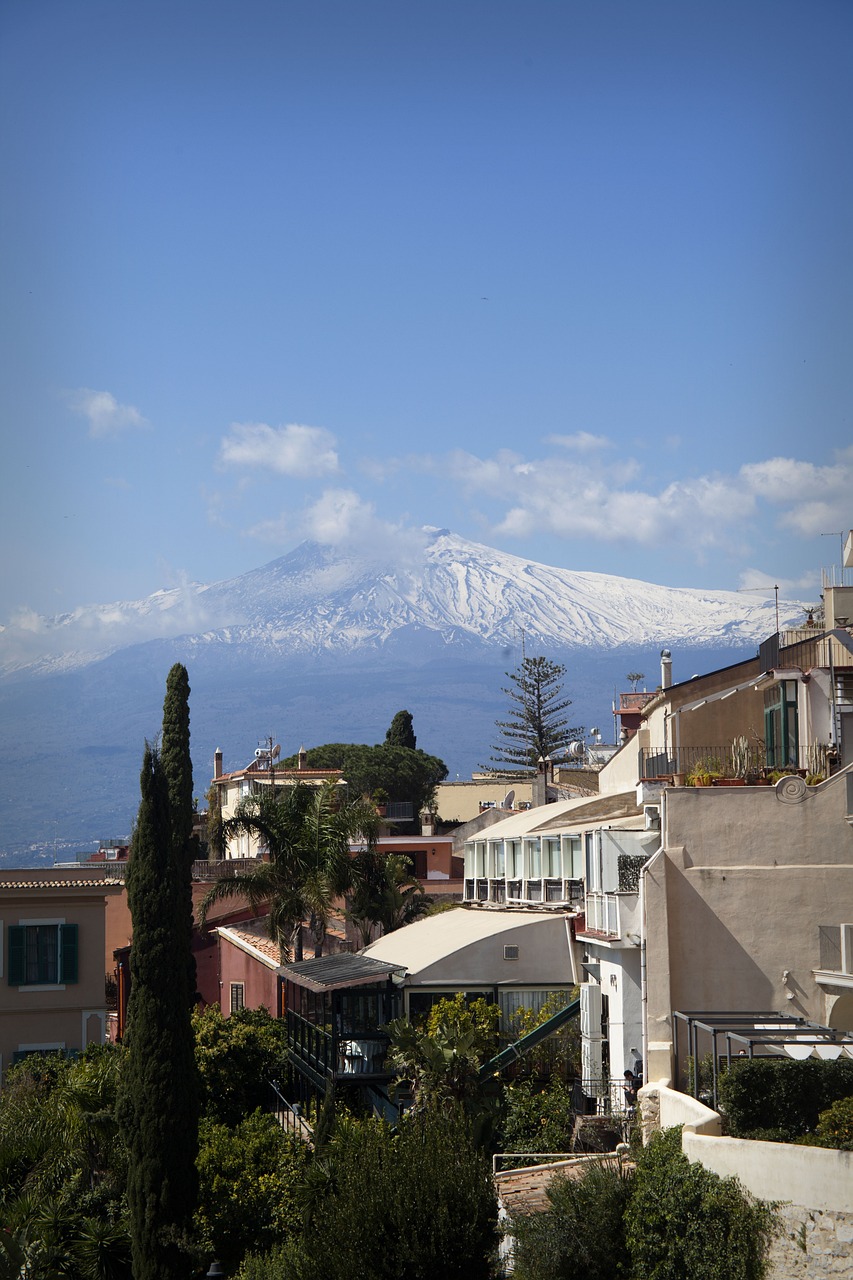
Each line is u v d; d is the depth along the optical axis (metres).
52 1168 39.88
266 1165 39.84
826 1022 34.81
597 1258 27.83
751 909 35.38
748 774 37.19
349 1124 37.97
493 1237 30.38
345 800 67.19
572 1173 31.86
